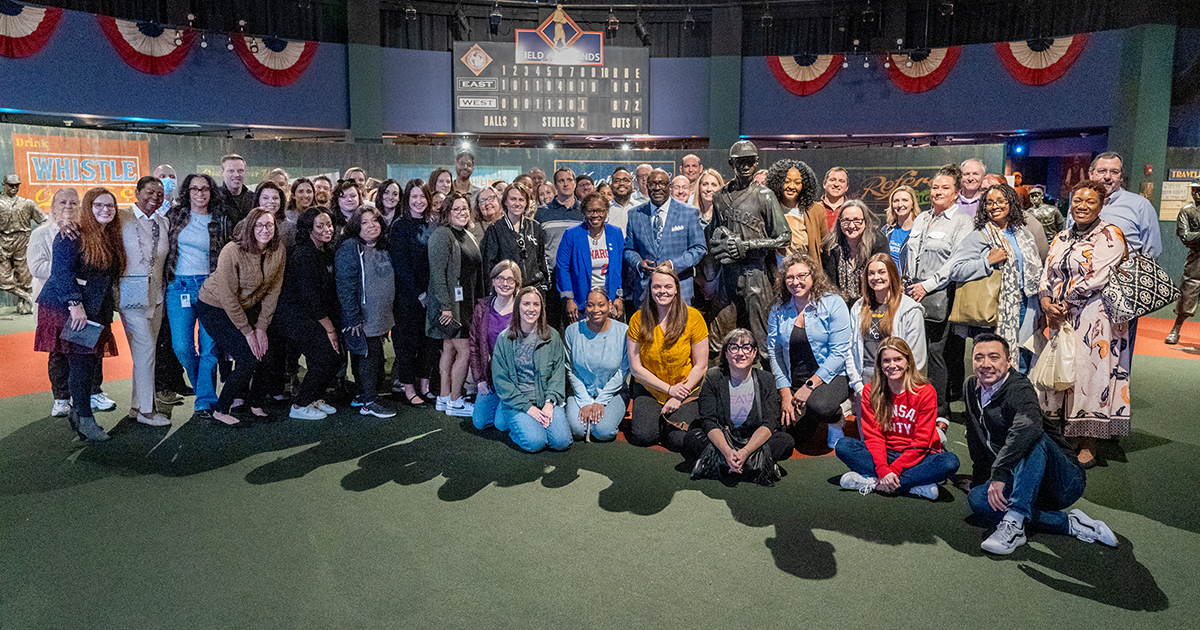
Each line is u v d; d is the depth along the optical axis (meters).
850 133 15.49
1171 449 4.58
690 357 4.74
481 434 4.89
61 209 4.45
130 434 4.80
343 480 4.08
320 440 4.74
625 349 4.82
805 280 4.45
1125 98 13.44
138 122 13.49
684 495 3.90
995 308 4.63
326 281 5.27
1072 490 3.33
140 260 4.78
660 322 4.64
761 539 3.38
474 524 3.54
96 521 3.56
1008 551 3.21
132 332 4.84
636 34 16.22
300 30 14.54
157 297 4.91
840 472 4.23
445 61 15.46
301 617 2.75
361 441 4.73
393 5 15.13
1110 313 4.06
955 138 16.17
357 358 5.24
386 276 5.20
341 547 3.30
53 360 5.07
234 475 4.14
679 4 15.82
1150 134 13.36
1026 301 4.73
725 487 4.01
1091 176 4.36
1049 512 3.43
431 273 5.12
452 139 17.12
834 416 4.51
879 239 4.96
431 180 6.26
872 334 4.34
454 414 5.31
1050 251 4.33
